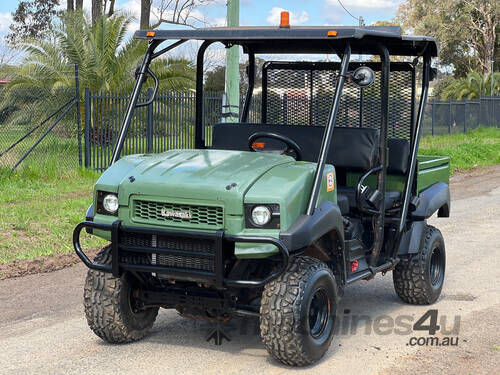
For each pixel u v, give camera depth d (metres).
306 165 4.92
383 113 5.49
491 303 6.57
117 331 5.16
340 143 5.60
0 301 6.43
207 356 5.07
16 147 15.35
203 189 4.52
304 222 4.52
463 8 64.19
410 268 6.34
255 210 4.46
